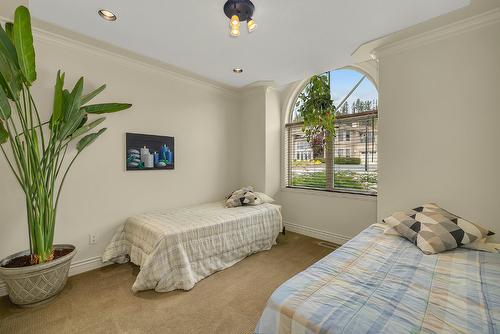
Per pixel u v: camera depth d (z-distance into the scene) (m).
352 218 3.12
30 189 1.81
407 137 2.28
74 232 2.33
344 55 2.56
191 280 2.10
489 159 1.90
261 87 3.67
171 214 2.78
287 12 1.78
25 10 1.48
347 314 0.94
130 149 2.70
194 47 2.37
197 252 2.27
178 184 3.17
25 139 1.87
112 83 2.55
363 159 3.07
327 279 1.22
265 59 2.65
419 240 1.68
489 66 1.88
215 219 2.57
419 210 2.01
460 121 2.01
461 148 2.01
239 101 3.97
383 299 1.04
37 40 2.10
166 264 2.05
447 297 1.07
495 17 1.82
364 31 2.08
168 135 3.05
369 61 2.92
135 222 2.49
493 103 1.87
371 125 2.99
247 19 1.71
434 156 2.14
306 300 1.03
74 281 2.19
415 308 0.98
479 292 1.11
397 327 0.87
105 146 2.51
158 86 2.94
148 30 2.05
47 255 1.90
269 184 3.74
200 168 3.43
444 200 2.10
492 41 1.86
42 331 1.57
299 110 3.54
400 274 1.28
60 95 1.72
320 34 2.12
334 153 3.35
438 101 2.11
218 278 2.28
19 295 1.74
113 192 2.58
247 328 1.61
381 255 1.53
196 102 3.37
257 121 3.77
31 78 1.71
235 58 2.63
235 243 2.63
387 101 2.39
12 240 2.03
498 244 1.68
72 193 2.31
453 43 2.02
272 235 3.11
